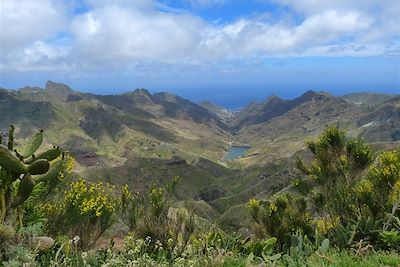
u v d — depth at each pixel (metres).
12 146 4.34
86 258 5.05
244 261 5.55
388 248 7.29
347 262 5.61
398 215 8.52
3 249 4.26
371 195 8.64
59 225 5.88
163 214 6.57
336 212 8.98
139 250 5.30
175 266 5.32
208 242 6.45
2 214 4.28
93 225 6.34
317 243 7.13
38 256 4.93
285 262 5.98
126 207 6.71
